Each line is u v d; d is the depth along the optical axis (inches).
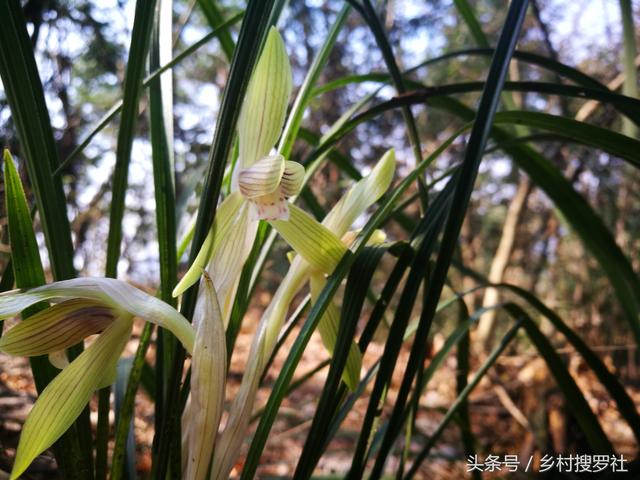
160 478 4.6
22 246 4.2
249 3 4.2
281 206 4.8
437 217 5.2
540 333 8.0
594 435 7.9
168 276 5.2
